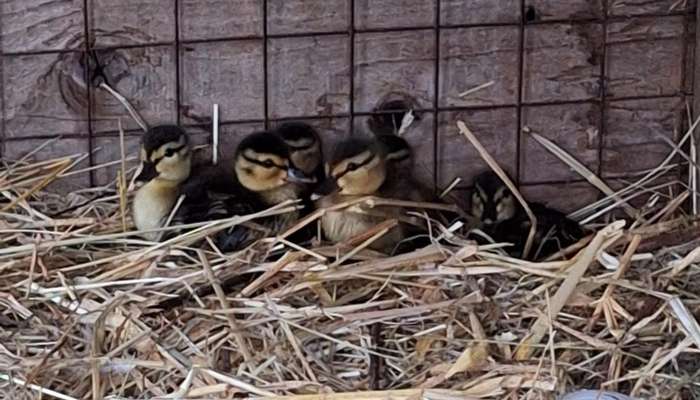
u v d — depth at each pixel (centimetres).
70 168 114
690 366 94
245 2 112
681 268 100
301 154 109
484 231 107
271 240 101
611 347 94
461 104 115
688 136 114
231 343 96
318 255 100
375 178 105
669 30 115
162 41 113
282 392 92
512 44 114
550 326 94
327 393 92
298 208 104
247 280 100
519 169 116
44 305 99
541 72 115
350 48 113
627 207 114
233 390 92
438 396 91
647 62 115
